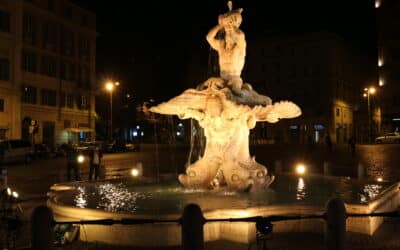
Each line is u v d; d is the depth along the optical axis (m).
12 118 42.72
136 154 43.69
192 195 11.24
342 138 68.69
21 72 44.34
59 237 8.16
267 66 70.44
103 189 13.09
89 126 56.66
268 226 7.42
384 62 59.91
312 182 14.85
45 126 48.62
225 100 11.60
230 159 11.64
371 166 25.17
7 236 8.19
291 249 7.72
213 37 12.37
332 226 6.60
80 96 55.25
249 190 11.30
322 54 66.06
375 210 9.27
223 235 8.41
